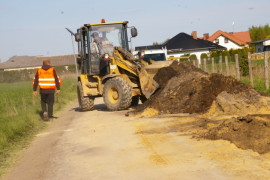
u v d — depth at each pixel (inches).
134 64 526.0
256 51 2561.5
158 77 511.5
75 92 1076.5
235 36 3715.6
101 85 557.9
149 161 241.6
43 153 306.2
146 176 212.5
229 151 242.8
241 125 278.4
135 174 218.4
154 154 256.8
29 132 419.2
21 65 3801.7
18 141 369.7
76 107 700.0
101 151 284.7
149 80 503.2
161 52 999.0
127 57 534.3
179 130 325.7
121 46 567.5
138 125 374.3
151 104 455.2
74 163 259.6
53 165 262.2
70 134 377.4
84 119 482.0
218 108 385.4
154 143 289.0
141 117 429.7
